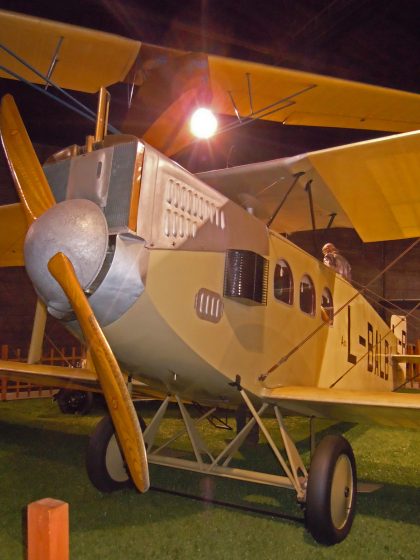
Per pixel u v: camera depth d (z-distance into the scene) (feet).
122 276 8.56
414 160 12.25
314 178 14.06
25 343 33.12
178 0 25.80
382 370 21.95
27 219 9.45
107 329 9.07
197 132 16.99
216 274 10.47
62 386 16.19
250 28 28.02
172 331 9.45
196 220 10.02
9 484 12.73
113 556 8.89
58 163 9.67
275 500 12.17
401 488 13.43
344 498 10.34
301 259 13.94
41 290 8.72
